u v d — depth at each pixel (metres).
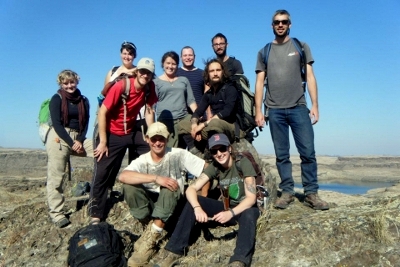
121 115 5.50
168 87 6.64
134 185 5.03
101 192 5.80
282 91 5.74
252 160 5.03
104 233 4.87
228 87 5.91
